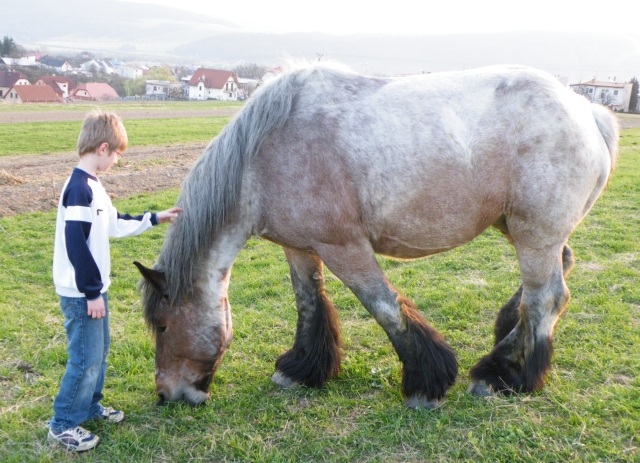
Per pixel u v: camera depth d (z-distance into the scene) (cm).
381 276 359
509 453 323
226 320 377
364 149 341
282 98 348
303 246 360
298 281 411
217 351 372
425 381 364
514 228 366
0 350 454
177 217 357
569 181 349
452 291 575
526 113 346
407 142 342
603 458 318
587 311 516
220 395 397
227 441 343
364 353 455
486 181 352
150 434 353
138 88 7981
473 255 694
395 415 365
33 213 894
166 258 358
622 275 611
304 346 412
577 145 348
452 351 377
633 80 5228
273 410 377
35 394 396
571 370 416
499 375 390
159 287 354
